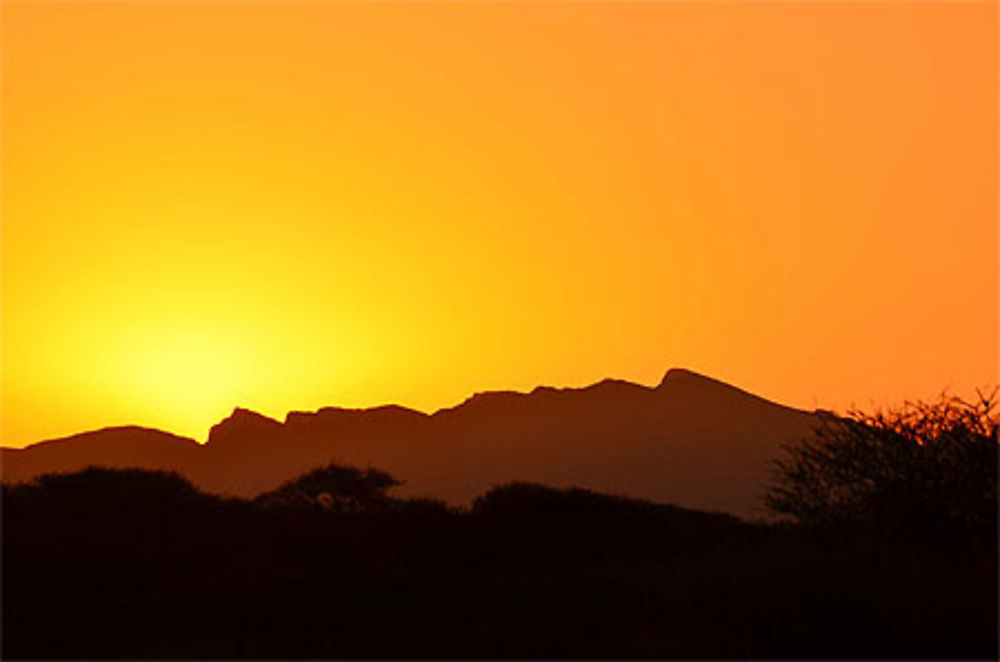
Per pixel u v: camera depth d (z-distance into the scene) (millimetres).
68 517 114250
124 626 77188
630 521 116688
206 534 111500
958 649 66000
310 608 78438
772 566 79688
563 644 69125
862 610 69375
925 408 102125
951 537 95438
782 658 65938
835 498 103000
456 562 104625
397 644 71250
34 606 84375
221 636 74812
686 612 72312
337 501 148625
